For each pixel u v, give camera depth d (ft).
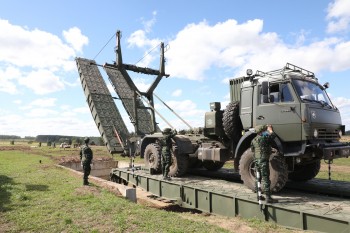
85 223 16.78
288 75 21.18
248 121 23.03
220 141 27.96
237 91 25.99
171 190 26.84
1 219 17.60
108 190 27.22
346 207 17.15
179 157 29.89
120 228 15.71
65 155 77.36
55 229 15.78
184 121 34.09
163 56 42.75
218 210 21.40
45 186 28.60
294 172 25.95
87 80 44.73
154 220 17.13
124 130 43.96
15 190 26.17
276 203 18.25
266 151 19.02
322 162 57.41
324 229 15.39
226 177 29.73
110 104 44.86
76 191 26.02
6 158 64.59
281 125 20.68
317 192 22.47
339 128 22.62
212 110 27.78
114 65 39.24
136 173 33.96
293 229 16.62
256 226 17.13
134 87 40.37
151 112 41.81
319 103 21.29
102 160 64.13
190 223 16.60
